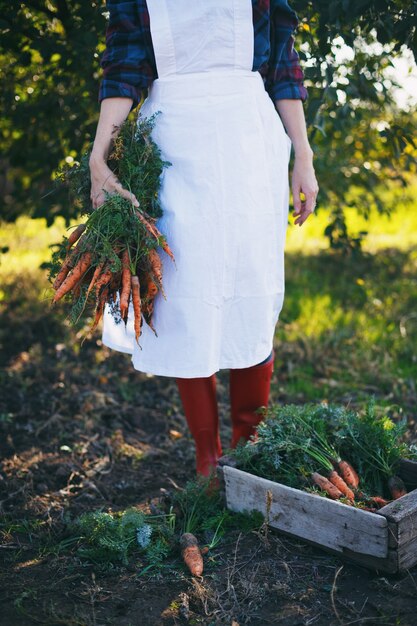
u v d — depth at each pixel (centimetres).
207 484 245
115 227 210
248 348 238
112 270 206
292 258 623
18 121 364
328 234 422
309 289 536
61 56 314
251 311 235
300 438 238
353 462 244
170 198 223
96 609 197
